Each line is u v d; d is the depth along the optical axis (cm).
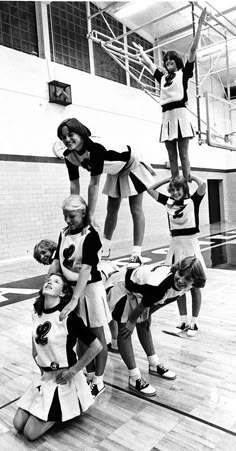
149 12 836
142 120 970
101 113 855
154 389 210
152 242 901
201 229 1141
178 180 275
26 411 178
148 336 229
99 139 207
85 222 187
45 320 178
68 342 176
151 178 232
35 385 185
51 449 166
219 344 279
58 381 178
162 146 1036
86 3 827
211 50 911
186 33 927
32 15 731
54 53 761
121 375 235
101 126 856
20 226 687
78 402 181
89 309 197
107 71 888
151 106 998
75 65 806
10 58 671
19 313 378
